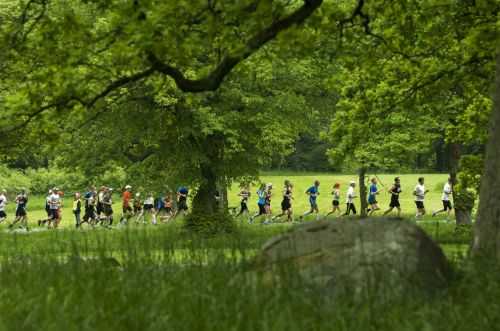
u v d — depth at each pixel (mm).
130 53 22953
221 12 23000
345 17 30062
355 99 46906
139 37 21609
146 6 21672
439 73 42969
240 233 18016
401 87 45000
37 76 24359
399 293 14203
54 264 17812
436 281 15758
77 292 14172
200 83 24094
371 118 47969
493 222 20156
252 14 23094
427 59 42750
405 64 43125
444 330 11852
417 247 16156
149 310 12258
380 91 45469
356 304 13258
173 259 15930
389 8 34281
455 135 49812
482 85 43812
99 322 11828
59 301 13562
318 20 26531
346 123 48719
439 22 38781
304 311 12477
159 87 29531
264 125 62844
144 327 11578
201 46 24281
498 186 20281
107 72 25062
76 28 24078
